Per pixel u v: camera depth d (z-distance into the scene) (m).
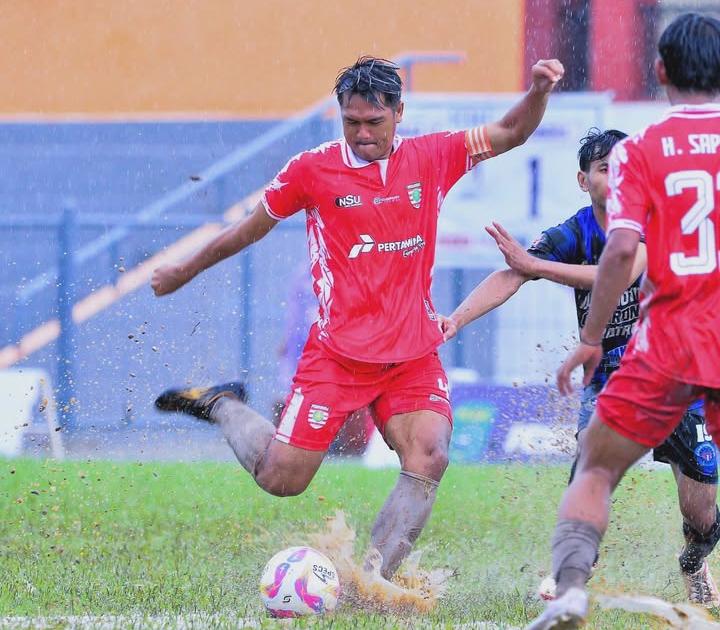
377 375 19.77
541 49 70.69
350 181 19.48
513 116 20.08
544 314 55.03
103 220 60.53
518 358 54.91
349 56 72.12
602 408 15.45
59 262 59.72
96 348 56.91
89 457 41.06
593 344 15.62
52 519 28.28
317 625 17.28
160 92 72.69
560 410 32.84
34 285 59.41
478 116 53.81
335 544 19.95
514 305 55.12
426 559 24.08
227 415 21.66
